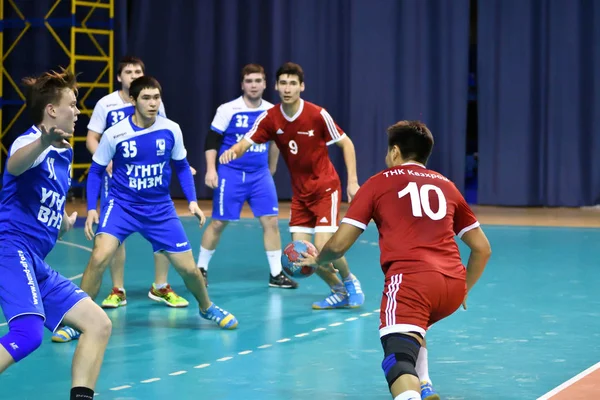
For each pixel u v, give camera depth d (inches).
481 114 1246.9
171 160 546.0
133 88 519.8
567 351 482.9
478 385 418.9
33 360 464.1
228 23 1315.2
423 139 372.2
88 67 1334.9
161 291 620.1
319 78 1298.0
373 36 1259.2
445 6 1235.2
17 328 326.0
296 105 573.9
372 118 1270.9
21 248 339.6
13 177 341.1
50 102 334.0
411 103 1257.4
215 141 699.4
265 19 1309.1
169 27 1347.2
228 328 537.6
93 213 525.0
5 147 1328.7
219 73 1332.4
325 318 570.9
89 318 346.6
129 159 517.3
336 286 603.2
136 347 492.4
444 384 420.8
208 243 700.0
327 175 588.4
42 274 347.6
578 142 1217.4
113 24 1311.5
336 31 1289.4
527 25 1216.8
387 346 332.5
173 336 520.4
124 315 580.4
